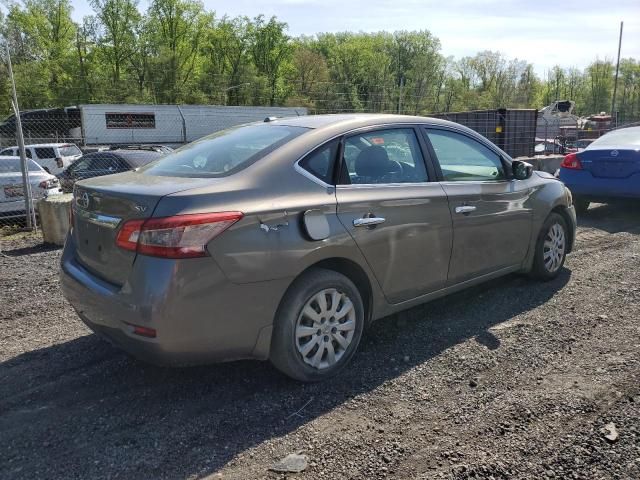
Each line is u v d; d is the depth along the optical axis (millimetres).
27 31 54375
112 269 3123
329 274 3379
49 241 7664
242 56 63375
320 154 3500
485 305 4723
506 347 3891
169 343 2893
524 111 18156
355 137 3705
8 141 27703
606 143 8875
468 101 74000
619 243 6961
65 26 56094
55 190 10195
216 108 31609
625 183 8305
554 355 3752
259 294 3088
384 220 3611
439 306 4719
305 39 88375
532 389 3303
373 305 3697
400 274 3777
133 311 2910
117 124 29703
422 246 3865
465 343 3973
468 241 4211
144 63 57344
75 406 3223
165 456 2736
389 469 2607
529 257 4941
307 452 2750
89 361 3816
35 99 49812
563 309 4598
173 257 2850
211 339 2990
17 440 2891
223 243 2943
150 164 3957
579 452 2689
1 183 9242
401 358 3758
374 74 69125
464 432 2887
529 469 2576
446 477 2535
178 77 57062
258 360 3492
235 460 2697
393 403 3188
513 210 4617
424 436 2863
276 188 3227
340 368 3541
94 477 2592
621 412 3021
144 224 2910
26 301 5109
